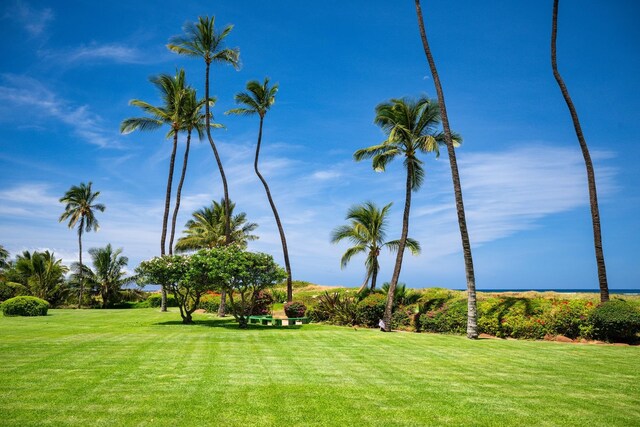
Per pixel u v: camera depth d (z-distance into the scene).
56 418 6.27
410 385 8.50
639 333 15.59
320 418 6.50
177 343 13.55
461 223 17.64
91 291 51.41
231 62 31.19
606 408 7.11
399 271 21.08
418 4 19.55
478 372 9.81
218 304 35.25
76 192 50.72
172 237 34.16
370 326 24.08
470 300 17.09
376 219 27.45
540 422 6.45
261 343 14.05
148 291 57.81
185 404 6.99
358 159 21.92
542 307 18.22
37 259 50.12
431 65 18.91
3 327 20.00
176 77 34.16
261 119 31.42
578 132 18.38
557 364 10.85
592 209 17.81
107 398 7.23
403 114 20.91
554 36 19.00
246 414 6.61
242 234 38.34
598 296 20.66
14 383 8.07
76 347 12.23
